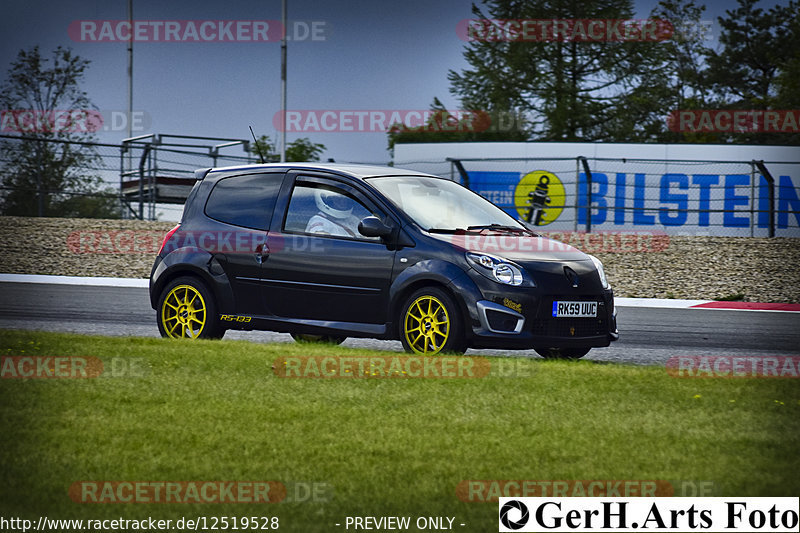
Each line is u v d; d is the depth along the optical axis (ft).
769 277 217.36
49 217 305.32
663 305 181.37
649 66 446.19
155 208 313.12
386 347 110.32
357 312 97.30
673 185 308.40
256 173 106.52
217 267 103.86
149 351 82.12
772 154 305.73
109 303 157.48
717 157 307.78
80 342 86.89
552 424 59.72
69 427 56.90
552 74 443.32
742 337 128.77
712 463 51.75
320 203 101.55
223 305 103.50
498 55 438.40
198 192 108.88
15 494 45.47
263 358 79.56
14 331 94.27
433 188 105.70
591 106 441.27
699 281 214.90
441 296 92.68
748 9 563.48
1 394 65.31
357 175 101.71
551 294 92.94
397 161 327.88
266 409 62.08
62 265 232.94
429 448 53.78
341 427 57.93
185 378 71.56
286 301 100.58
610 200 309.63
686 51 506.48
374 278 96.17
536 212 312.71
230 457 51.57
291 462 50.83
